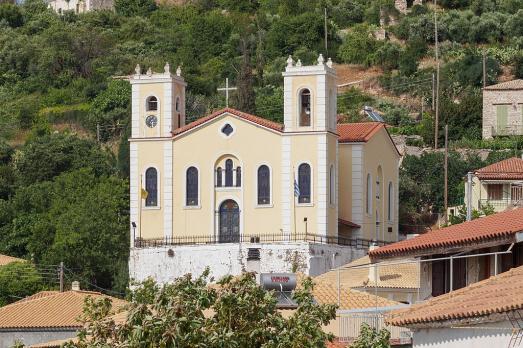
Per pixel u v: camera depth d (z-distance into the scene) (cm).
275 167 14925
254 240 14675
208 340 5166
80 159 19575
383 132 16025
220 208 15075
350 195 15425
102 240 16038
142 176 15288
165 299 5272
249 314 5419
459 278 7212
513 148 19000
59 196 17712
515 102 19700
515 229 6862
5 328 10888
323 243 14562
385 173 16112
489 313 5288
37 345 10056
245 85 19725
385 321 6153
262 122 14962
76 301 11300
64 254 15862
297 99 14912
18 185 19375
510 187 14862
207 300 5372
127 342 5141
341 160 15450
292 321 5488
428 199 17812
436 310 5662
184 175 15175
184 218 15150
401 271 9488
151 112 15350
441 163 18012
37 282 14962
